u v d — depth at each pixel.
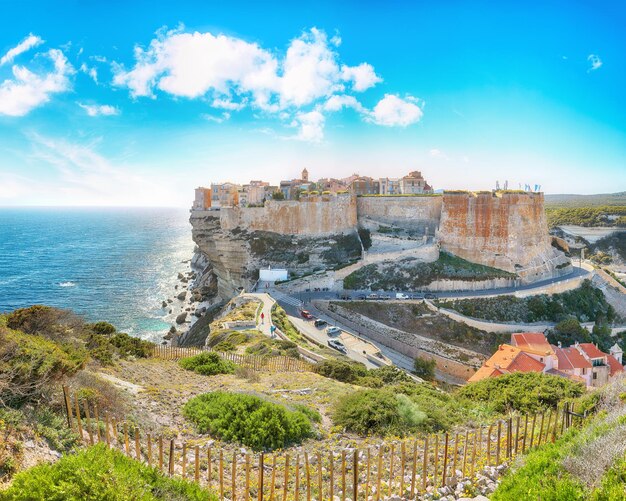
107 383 17.27
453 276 83.56
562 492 9.61
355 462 11.08
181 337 75.31
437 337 69.00
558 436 15.32
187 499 9.59
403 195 104.06
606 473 9.99
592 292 84.94
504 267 90.12
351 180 150.25
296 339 52.50
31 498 8.05
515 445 14.88
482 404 23.02
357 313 71.38
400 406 19.12
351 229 99.06
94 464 8.95
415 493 12.02
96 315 87.81
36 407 12.80
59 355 15.98
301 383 26.70
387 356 62.53
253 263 91.06
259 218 95.50
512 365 50.28
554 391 23.14
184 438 15.23
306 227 96.06
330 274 82.62
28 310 27.42
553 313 77.12
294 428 16.33
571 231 145.12
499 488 11.21
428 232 99.06
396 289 82.06
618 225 141.38
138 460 10.98
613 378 23.03
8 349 14.48
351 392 24.25
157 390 20.16
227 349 40.97
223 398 17.89
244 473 13.05
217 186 120.44
